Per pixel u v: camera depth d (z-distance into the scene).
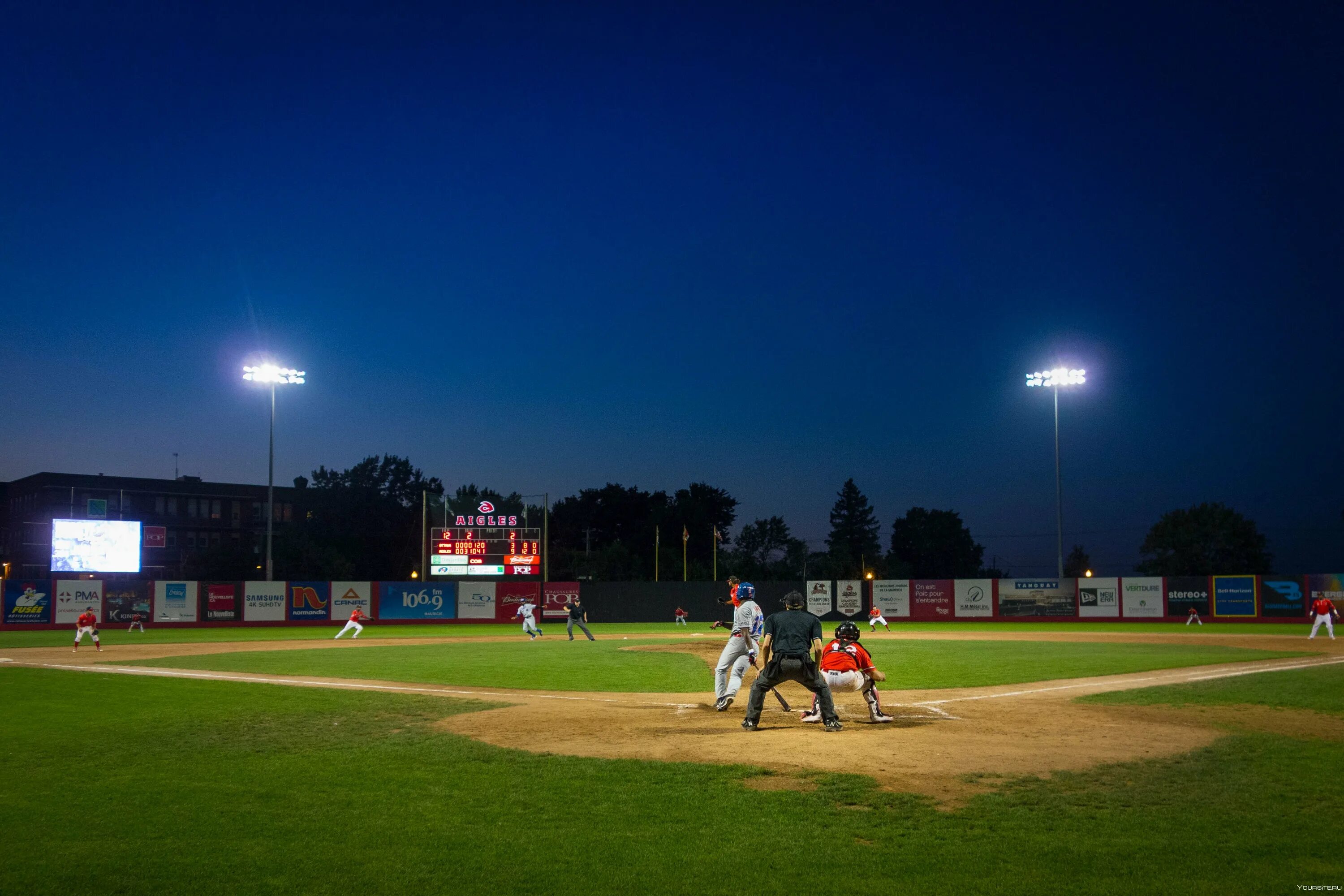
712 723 11.53
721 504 100.56
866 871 5.61
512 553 51.72
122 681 17.41
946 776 8.05
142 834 6.44
